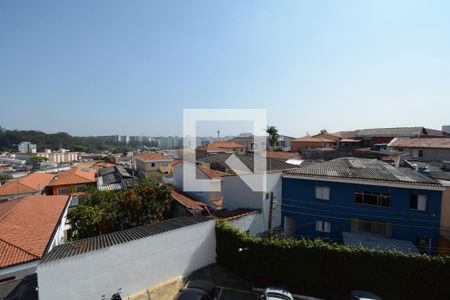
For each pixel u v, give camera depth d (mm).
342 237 18469
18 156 121188
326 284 12273
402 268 11469
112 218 18531
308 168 21547
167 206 21000
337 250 12203
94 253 10711
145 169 47156
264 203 19500
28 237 14703
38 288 9539
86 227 17703
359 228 18422
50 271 9711
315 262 12445
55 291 9805
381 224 17750
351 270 12023
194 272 13867
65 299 10000
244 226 17906
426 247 16625
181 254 13422
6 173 59500
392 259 11609
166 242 12820
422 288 11211
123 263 11461
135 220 19047
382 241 16969
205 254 14461
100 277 10828
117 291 11273
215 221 15141
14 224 15812
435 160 39375
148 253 12227
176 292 11969
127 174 46531
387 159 28938
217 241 14844
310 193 20000
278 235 19609
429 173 23531
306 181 20141
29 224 16547
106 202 20812
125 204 19406
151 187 21234
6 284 11547
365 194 18281
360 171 19688
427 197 16609
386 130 63688
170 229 13289
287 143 77625
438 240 16344
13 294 10930
